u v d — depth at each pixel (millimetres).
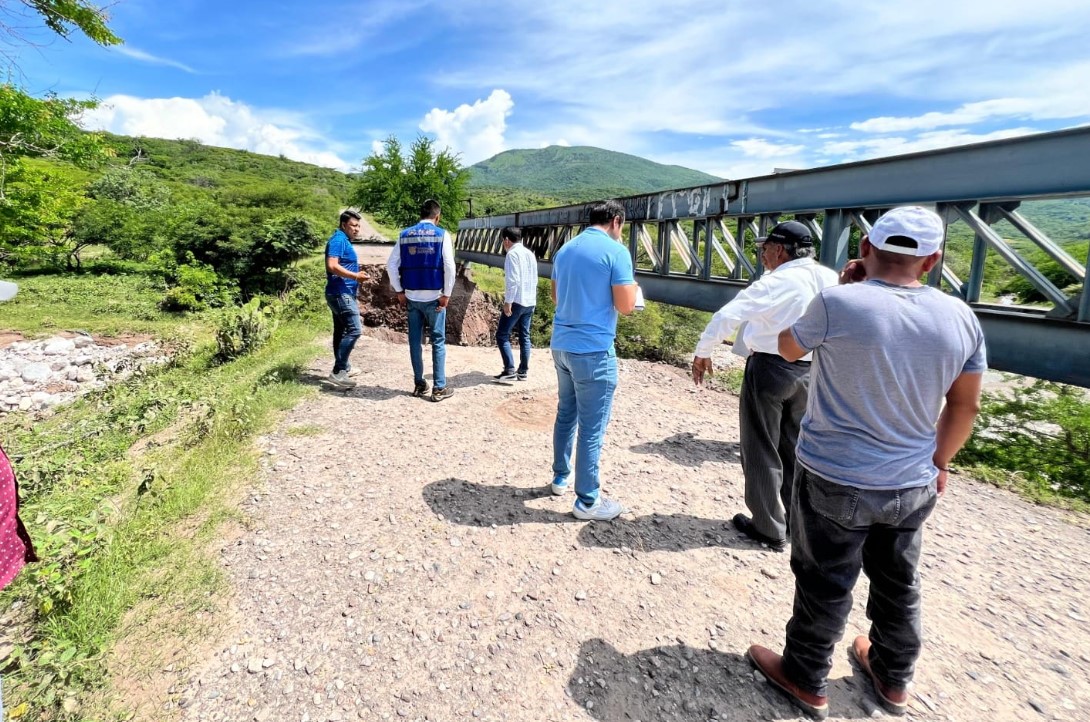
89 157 14703
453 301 11727
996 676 2270
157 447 4672
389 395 5633
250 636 2318
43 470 3859
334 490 3574
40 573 2279
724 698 2107
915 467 1763
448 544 3012
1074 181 3484
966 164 4129
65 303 16672
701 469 4223
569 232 12383
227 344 8078
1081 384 3719
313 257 23578
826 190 5426
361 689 2086
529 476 3895
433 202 5148
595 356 3021
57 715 1909
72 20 10039
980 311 4309
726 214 6934
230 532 3051
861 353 1709
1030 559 3232
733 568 2930
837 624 1931
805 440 1921
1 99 12484
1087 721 2053
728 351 14109
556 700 2076
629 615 2535
